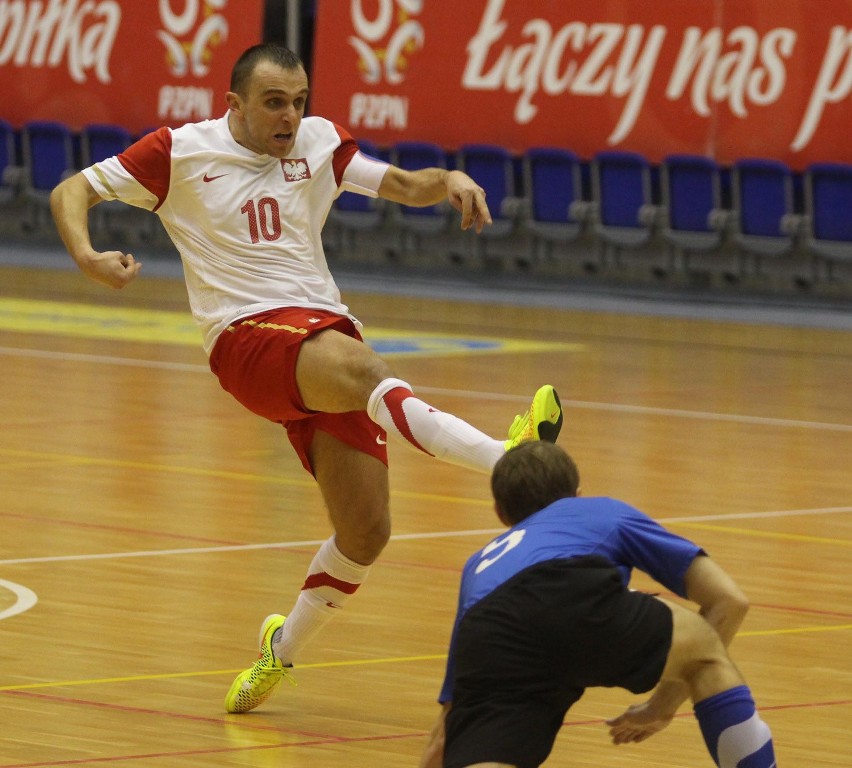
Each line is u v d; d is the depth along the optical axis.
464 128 44.66
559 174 42.69
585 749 10.83
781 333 37.06
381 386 10.59
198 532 17.67
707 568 8.52
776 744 10.94
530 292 43.31
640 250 42.38
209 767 10.29
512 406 26.47
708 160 40.31
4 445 22.88
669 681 8.61
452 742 8.29
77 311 39.19
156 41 48.53
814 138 39.62
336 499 11.50
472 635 8.31
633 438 24.33
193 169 11.69
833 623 14.35
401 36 45.44
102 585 15.20
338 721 11.42
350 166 12.05
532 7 43.50
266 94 11.48
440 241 45.53
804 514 19.31
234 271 11.68
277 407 11.39
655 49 41.78
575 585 8.24
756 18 40.28
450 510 19.23
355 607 14.62
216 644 13.32
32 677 12.24
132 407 26.39
